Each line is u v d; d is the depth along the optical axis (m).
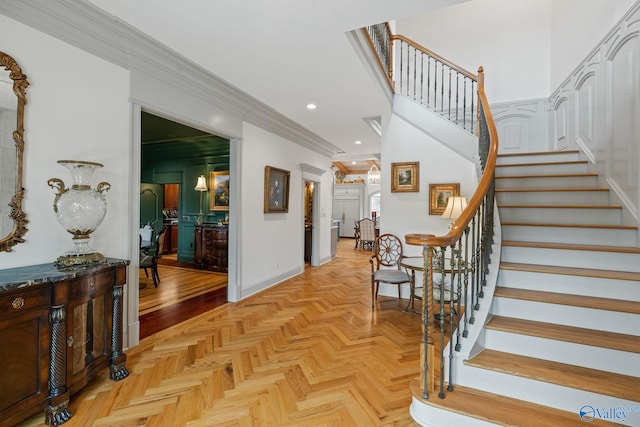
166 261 7.24
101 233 2.50
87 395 2.05
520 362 1.81
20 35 2.02
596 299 2.03
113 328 2.24
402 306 4.01
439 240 1.69
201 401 2.00
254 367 2.44
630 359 1.66
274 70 3.17
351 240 13.01
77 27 2.26
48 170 2.16
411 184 4.30
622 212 2.69
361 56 2.95
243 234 4.31
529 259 2.51
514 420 1.54
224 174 6.50
